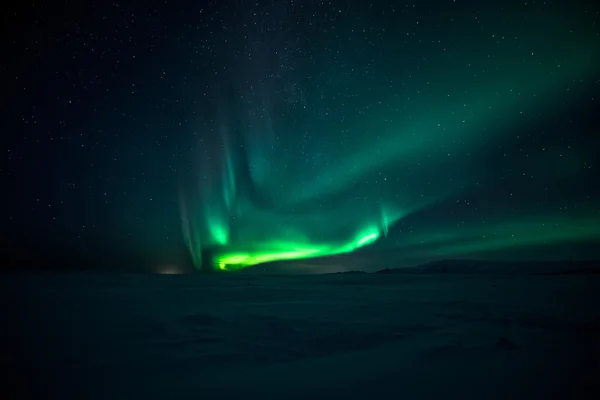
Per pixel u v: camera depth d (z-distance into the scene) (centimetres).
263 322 509
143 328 471
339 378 265
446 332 445
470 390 226
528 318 514
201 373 298
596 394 214
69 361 335
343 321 518
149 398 238
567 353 325
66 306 647
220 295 823
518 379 246
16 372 303
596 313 554
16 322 507
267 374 285
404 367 289
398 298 764
